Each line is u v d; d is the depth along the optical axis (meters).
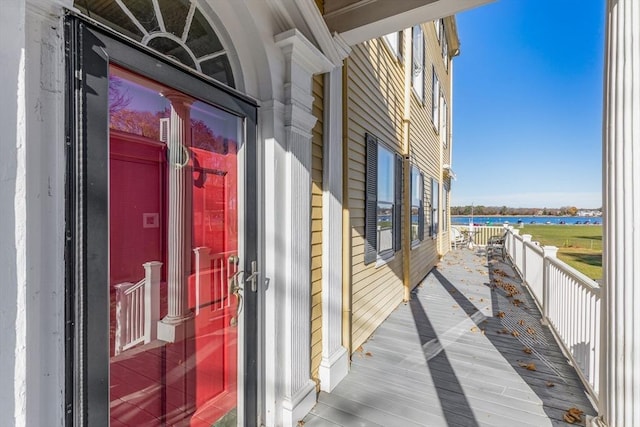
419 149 6.68
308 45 2.00
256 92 1.94
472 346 3.45
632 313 1.46
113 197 1.26
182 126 1.54
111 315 1.25
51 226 0.99
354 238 3.27
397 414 2.22
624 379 1.49
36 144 0.95
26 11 0.91
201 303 1.66
